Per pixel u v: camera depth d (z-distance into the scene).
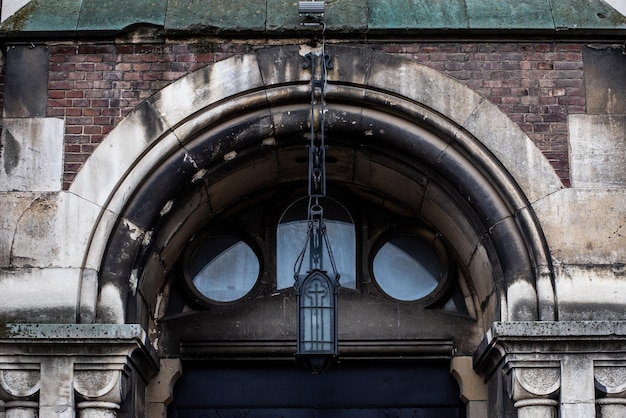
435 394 11.02
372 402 11.00
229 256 11.30
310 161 10.02
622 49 10.41
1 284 9.71
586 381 9.48
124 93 10.22
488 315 10.57
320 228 10.02
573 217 9.98
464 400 10.87
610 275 9.83
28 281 9.73
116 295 9.84
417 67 10.30
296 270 11.20
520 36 10.37
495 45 10.39
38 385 9.43
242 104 10.22
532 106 10.24
